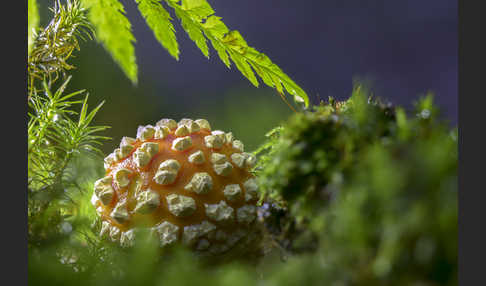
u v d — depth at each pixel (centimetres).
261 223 29
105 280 26
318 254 26
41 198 30
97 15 30
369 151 26
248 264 30
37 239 28
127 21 30
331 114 28
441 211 25
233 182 30
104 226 30
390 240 25
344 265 25
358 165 26
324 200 27
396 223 25
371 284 25
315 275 25
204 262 30
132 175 30
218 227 30
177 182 30
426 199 25
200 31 32
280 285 25
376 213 25
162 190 30
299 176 28
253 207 30
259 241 30
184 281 25
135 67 30
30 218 29
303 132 28
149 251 26
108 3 30
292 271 26
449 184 25
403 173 25
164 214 30
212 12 33
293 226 28
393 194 25
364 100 28
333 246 26
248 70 33
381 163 25
